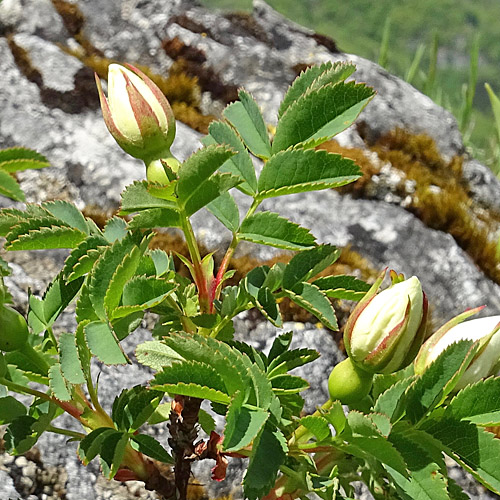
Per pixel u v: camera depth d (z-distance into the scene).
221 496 0.23
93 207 0.28
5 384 0.14
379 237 0.29
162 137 0.13
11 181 0.16
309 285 0.13
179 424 0.14
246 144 0.14
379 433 0.11
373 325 0.12
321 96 0.13
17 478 0.21
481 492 0.25
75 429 0.23
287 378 0.14
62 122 0.31
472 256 0.31
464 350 0.12
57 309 0.14
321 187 0.13
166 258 0.13
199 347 0.11
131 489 0.22
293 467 0.13
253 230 0.13
